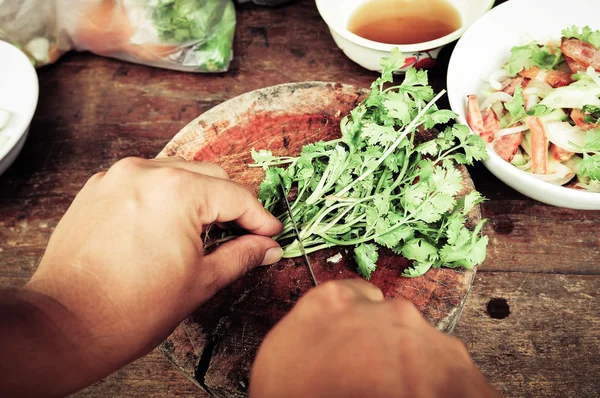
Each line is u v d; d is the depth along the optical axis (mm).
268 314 407
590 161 430
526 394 415
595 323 433
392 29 560
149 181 341
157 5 531
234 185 379
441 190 406
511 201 485
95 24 559
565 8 500
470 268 402
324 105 488
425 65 529
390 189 434
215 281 363
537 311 440
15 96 515
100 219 326
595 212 474
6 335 270
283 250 434
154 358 444
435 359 217
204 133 480
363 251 410
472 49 490
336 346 221
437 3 567
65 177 540
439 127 489
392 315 244
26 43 579
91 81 601
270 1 626
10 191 535
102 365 305
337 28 509
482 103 496
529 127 461
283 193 452
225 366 385
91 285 307
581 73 468
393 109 427
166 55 574
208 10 547
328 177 454
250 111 488
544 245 465
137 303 317
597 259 456
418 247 403
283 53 599
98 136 562
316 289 261
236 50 605
